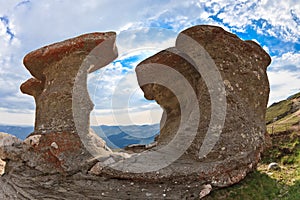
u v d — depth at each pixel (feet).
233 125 26.14
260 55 29.76
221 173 24.62
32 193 24.13
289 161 29.81
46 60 29.63
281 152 31.55
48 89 29.32
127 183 24.81
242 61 28.32
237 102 26.99
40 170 26.35
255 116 27.96
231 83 27.37
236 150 25.53
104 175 25.17
